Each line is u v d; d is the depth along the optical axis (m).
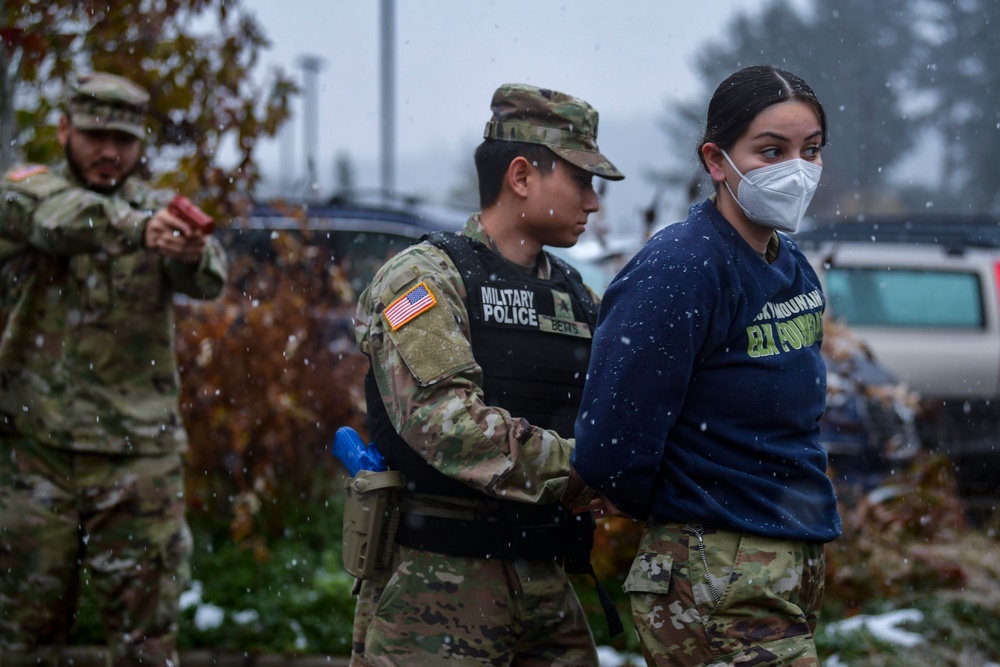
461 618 2.71
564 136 2.84
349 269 7.85
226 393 5.67
